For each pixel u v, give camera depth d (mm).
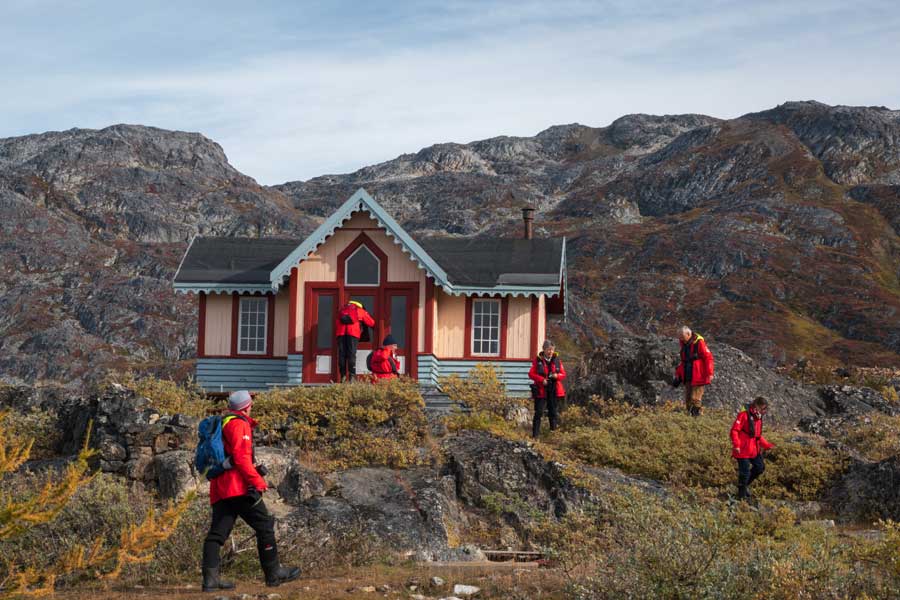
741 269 124125
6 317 104875
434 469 17094
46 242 123375
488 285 25797
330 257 25609
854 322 107812
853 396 25859
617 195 171750
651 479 18562
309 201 189625
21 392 20781
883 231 138375
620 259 133875
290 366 25391
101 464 16078
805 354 98438
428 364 25125
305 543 12773
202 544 12180
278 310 26938
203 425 10672
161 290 113625
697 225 141000
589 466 18422
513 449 17156
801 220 140875
